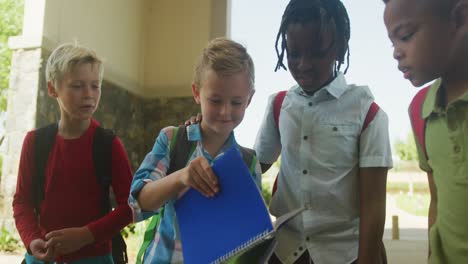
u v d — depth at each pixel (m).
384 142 1.58
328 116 1.65
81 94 1.96
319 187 1.61
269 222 1.13
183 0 9.16
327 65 1.59
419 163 1.29
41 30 6.18
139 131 9.05
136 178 1.46
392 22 1.10
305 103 1.70
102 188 1.98
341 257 1.59
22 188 2.02
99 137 2.01
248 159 1.60
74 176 1.96
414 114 1.26
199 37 9.00
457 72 1.05
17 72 6.23
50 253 1.75
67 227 1.94
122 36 8.44
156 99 9.18
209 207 1.28
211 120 1.46
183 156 1.55
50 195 1.96
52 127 2.06
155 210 1.42
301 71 1.59
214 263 1.21
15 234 5.75
